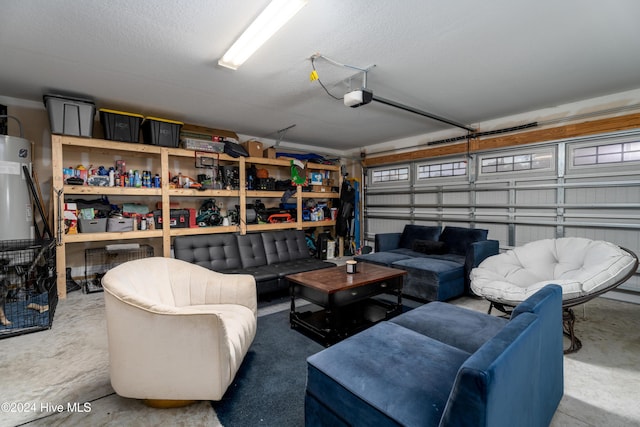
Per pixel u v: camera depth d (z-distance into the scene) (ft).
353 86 10.78
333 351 4.73
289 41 7.82
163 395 5.08
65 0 6.18
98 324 9.09
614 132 11.57
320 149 22.26
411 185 19.04
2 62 8.91
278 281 11.18
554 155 13.28
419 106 13.10
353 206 20.95
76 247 13.61
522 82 10.53
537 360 4.05
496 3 6.35
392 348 4.74
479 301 11.49
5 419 5.11
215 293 7.36
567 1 6.29
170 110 13.52
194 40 7.77
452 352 4.63
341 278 8.87
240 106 12.98
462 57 8.71
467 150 16.06
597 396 5.76
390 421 3.46
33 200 11.94
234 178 16.25
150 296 6.44
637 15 6.74
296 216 19.19
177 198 16.01
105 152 14.15
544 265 8.91
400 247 16.42
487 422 2.73
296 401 5.64
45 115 12.66
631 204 11.37
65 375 6.47
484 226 15.66
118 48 8.14
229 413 5.30
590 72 9.77
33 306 10.10
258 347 7.78
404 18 6.84
